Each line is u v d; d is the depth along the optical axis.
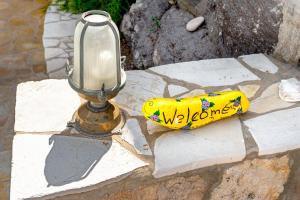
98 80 1.80
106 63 1.77
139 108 2.17
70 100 2.19
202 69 2.52
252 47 2.92
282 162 2.12
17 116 2.07
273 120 2.19
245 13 2.90
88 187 1.80
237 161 2.02
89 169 1.85
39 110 2.11
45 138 1.97
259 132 2.11
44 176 1.81
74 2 5.58
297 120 2.19
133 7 4.51
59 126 2.03
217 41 3.38
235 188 2.13
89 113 2.01
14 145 1.93
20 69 4.51
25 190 1.75
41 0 5.87
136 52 4.28
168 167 1.90
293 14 2.51
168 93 2.30
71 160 1.88
